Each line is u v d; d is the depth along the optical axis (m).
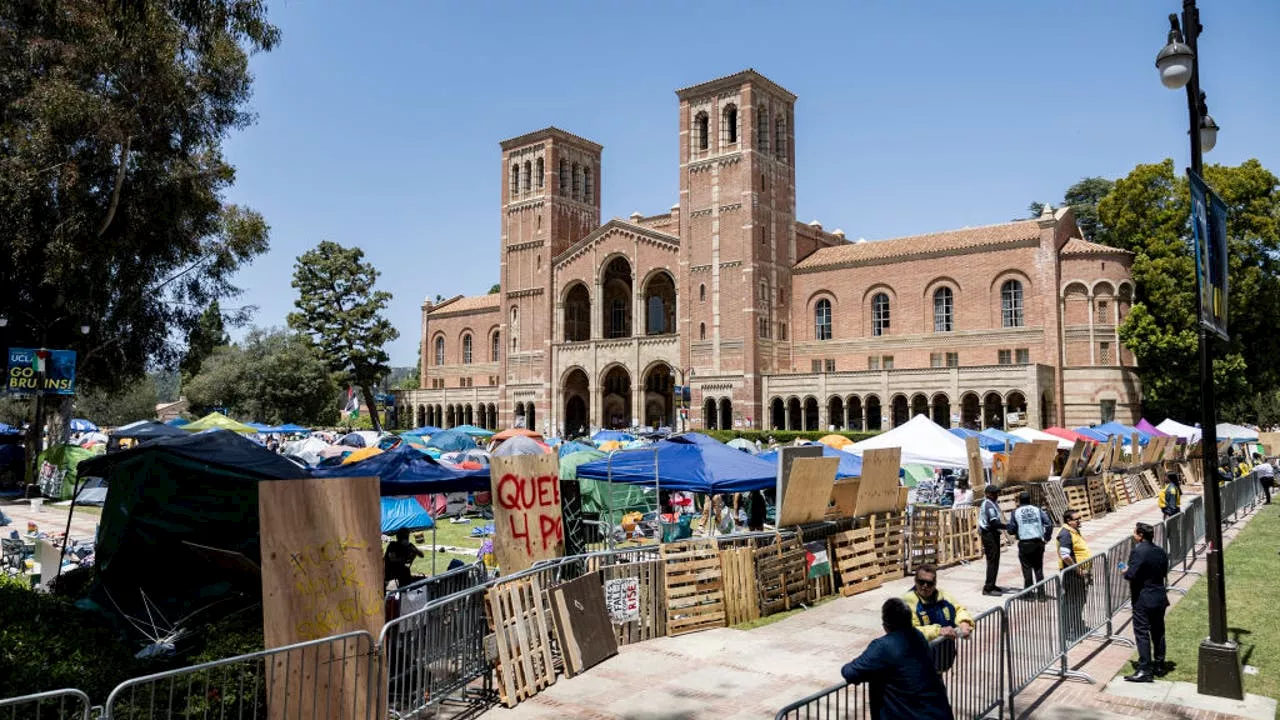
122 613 11.79
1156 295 56.22
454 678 11.32
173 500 12.51
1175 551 19.47
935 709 7.34
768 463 20.42
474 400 86.31
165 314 42.44
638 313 73.12
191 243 39.44
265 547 9.13
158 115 34.47
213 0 23.78
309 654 9.09
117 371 42.59
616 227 74.69
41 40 31.27
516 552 13.01
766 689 12.05
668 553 15.55
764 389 65.94
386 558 14.97
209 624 11.37
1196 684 12.17
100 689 9.10
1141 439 45.84
